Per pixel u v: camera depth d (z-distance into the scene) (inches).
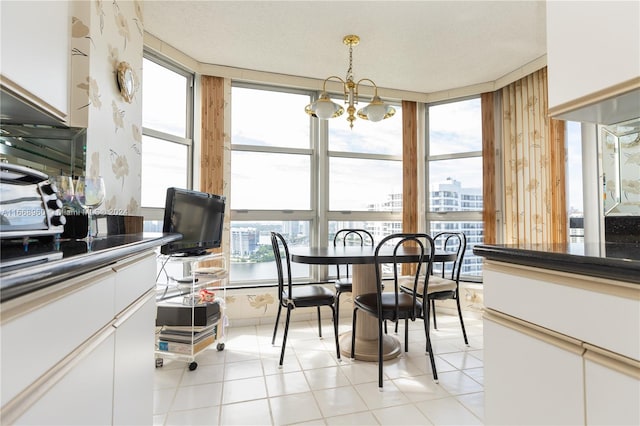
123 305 39.6
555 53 44.7
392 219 150.7
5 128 52.3
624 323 26.6
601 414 28.2
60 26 45.8
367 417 63.4
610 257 28.5
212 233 103.6
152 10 91.7
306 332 114.0
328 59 118.7
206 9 91.4
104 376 33.0
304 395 71.4
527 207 126.3
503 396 39.3
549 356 33.3
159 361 85.0
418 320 129.1
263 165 135.7
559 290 32.5
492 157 136.7
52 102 43.3
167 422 61.7
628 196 54.0
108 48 62.2
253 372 82.5
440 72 128.2
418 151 151.6
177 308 83.6
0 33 31.4
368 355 90.0
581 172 113.2
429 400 69.4
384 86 141.3
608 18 37.2
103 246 37.0
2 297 17.2
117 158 67.2
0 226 26.7
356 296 97.0
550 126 118.5
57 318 24.4
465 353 95.0
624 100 41.1
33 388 21.5
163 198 115.2
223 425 60.9
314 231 141.7
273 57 117.5
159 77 114.6
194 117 124.3
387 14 93.0
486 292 42.7
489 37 104.1
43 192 32.4
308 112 100.3
